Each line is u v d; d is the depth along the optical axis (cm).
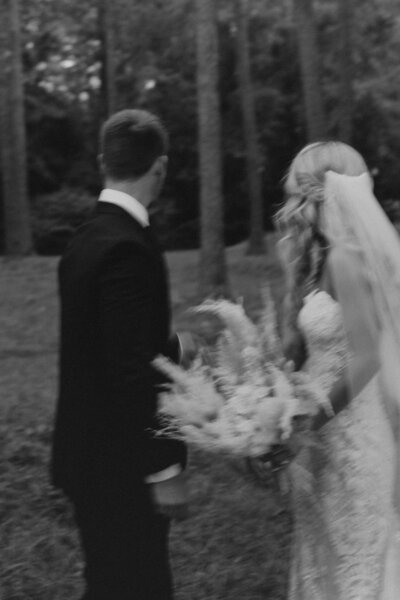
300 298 377
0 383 1162
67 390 365
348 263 356
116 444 355
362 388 353
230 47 3250
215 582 532
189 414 342
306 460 376
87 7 2983
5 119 2295
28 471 709
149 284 351
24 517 633
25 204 2306
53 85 3416
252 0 2881
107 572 368
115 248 348
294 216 375
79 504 369
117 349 343
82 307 354
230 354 354
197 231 3466
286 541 583
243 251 2314
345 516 367
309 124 1625
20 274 2072
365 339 352
